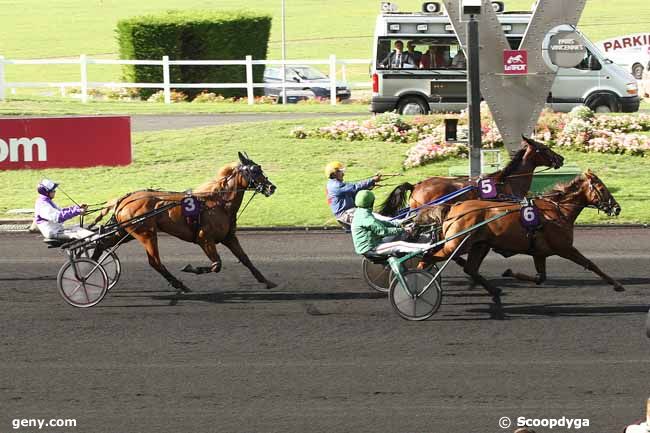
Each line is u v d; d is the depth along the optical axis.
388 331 13.18
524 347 12.44
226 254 18.36
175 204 14.71
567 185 14.60
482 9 20.27
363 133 26.80
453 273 16.66
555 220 13.99
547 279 16.06
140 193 14.99
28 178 23.73
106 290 14.45
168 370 11.69
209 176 23.94
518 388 10.99
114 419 10.18
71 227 15.00
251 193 22.58
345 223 15.63
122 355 12.27
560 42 20.41
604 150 25.39
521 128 20.80
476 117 18.52
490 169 20.88
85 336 13.07
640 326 13.27
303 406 10.50
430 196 15.50
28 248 18.81
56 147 24.27
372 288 15.52
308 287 15.65
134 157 25.34
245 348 12.51
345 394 10.84
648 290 15.19
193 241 14.98
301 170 24.44
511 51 20.45
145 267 17.30
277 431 9.84
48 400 10.73
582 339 12.74
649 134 26.55
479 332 13.09
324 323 13.59
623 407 10.43
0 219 20.86
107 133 24.53
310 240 19.45
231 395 10.84
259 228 20.41
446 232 13.90
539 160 15.83
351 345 12.59
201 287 15.74
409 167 24.44
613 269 16.66
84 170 24.36
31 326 13.54
